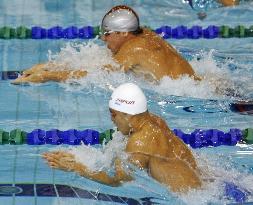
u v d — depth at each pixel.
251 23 25.03
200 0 26.70
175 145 14.90
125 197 14.64
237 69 21.03
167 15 25.86
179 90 19.36
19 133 17.22
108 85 19.67
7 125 17.88
